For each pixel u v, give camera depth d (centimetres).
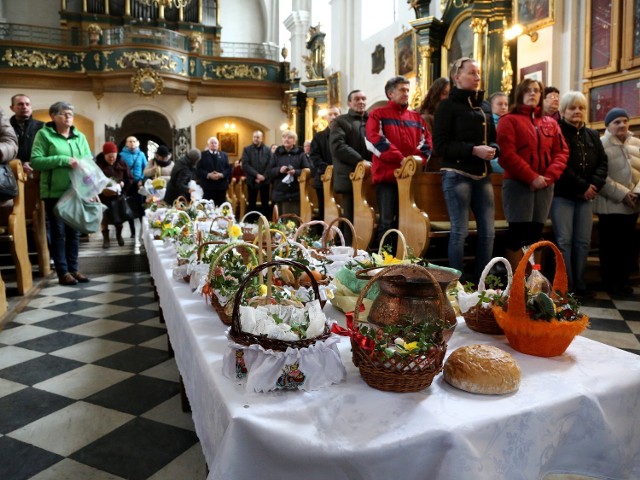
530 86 378
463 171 360
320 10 1783
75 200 503
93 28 1762
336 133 501
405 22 1223
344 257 259
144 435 220
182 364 203
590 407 133
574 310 161
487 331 179
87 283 550
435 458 115
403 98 428
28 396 260
